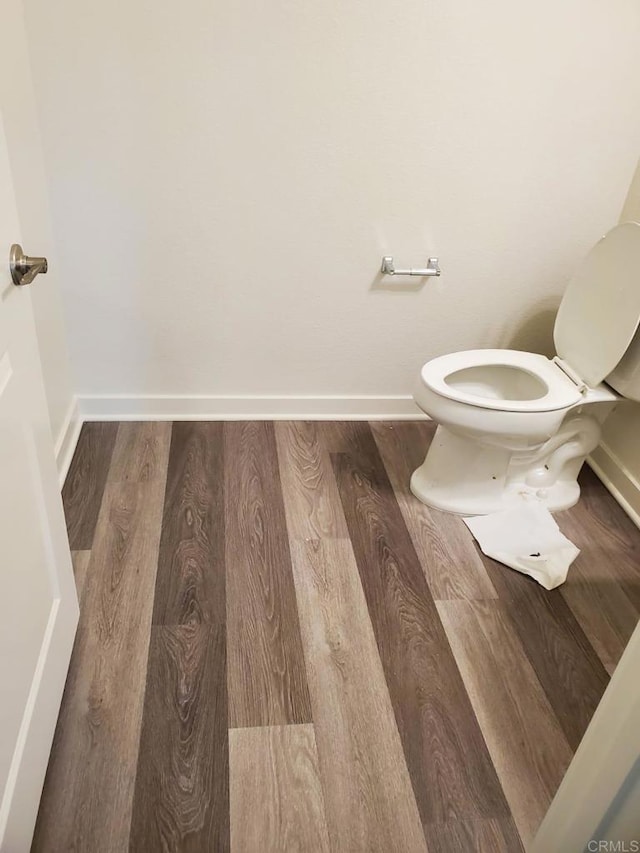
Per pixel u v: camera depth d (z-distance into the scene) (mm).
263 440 2299
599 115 2002
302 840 1215
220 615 1622
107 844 1183
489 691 1506
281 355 2311
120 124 1858
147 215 2002
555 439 2031
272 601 1674
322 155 1971
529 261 2234
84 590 1652
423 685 1504
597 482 2240
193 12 1729
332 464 2205
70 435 2156
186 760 1316
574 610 1730
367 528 1938
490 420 1799
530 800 1309
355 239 2121
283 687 1470
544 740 1416
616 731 952
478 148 2014
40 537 1206
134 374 2277
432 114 1943
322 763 1335
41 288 1881
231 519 1923
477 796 1306
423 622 1657
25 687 1112
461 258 2201
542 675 1554
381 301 2248
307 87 1864
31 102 1776
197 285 2137
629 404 2082
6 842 990
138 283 2111
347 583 1748
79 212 1973
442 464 2008
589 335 1949
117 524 1866
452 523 1991
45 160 1885
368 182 2029
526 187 2098
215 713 1404
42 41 1725
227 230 2055
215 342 2252
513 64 1893
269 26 1769
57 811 1220
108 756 1309
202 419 2381
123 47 1754
